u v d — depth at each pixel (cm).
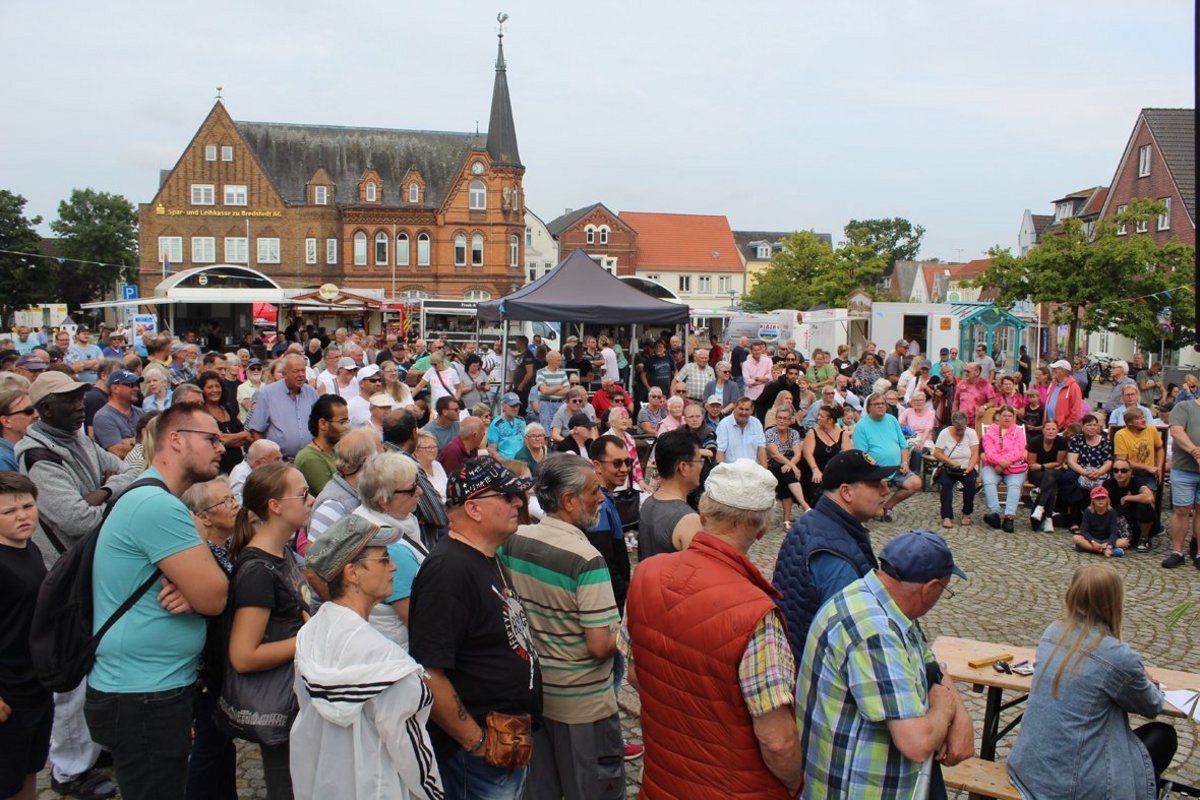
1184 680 465
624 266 7575
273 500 372
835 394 1296
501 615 333
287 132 6044
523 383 1535
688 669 297
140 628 349
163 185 5669
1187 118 4234
